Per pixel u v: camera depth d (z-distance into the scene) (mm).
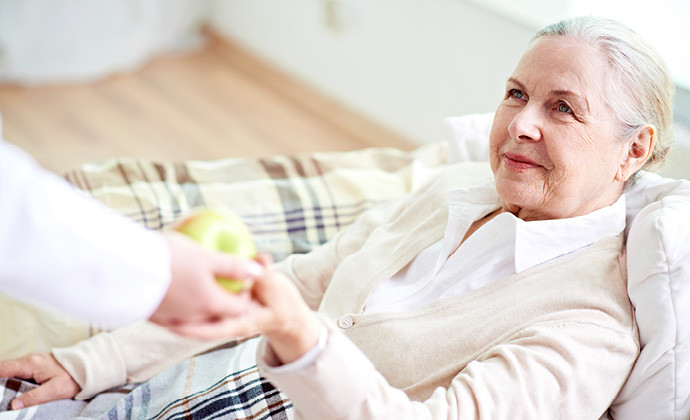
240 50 3480
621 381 1087
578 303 1113
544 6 2344
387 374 1156
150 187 1721
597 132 1120
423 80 2738
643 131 1152
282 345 759
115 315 556
